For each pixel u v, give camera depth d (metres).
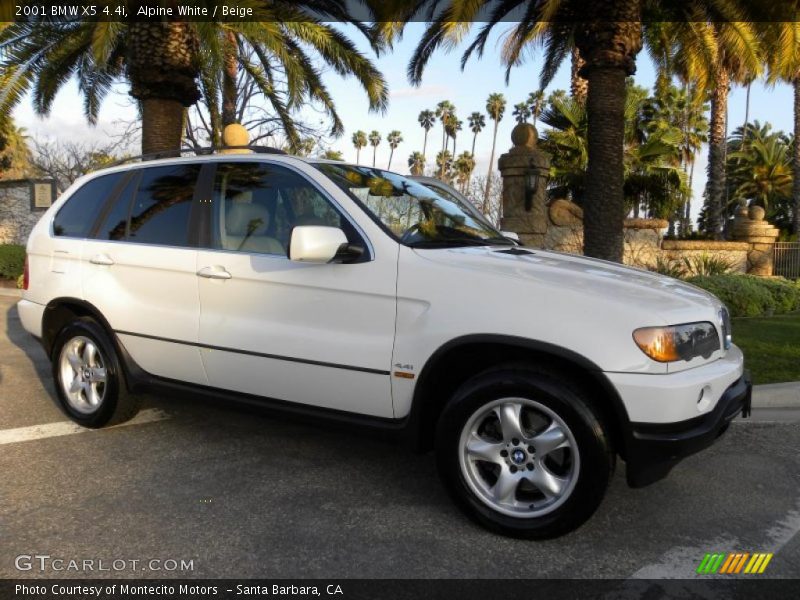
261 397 3.88
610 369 2.90
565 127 20.08
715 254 16.14
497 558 2.97
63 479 3.82
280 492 3.67
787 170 50.12
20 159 33.72
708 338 3.21
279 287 3.72
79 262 4.66
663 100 27.27
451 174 69.38
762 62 14.94
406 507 3.49
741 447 4.51
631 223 15.74
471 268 3.28
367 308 3.45
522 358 3.20
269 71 15.85
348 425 3.55
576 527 3.02
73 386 4.76
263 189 3.99
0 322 10.02
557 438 3.01
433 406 3.43
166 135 10.64
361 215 3.62
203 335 3.98
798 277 17.66
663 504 3.58
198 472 3.95
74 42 13.02
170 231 4.27
